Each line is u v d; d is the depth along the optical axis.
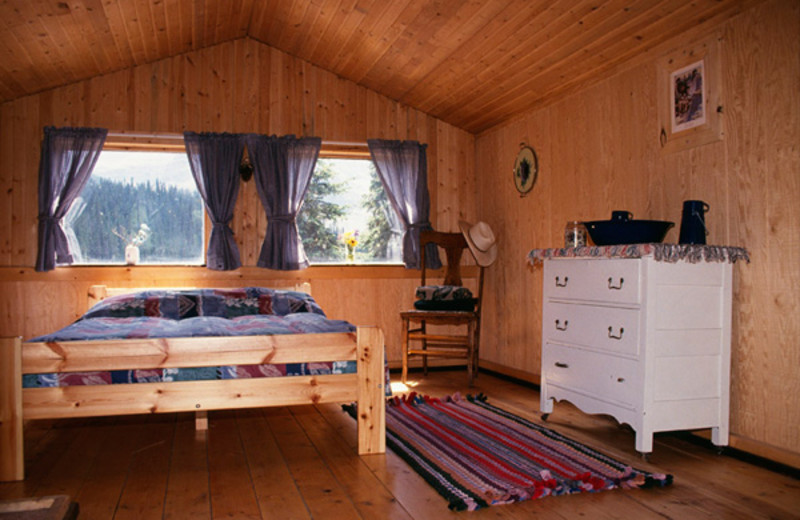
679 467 2.56
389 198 5.04
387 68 4.53
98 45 3.96
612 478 2.33
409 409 3.58
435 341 5.07
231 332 2.79
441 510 2.08
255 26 4.56
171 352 2.55
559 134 4.14
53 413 2.43
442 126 5.27
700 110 2.96
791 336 2.51
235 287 4.68
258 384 2.63
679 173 3.11
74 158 4.36
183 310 3.76
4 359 2.38
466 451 2.72
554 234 4.21
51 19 3.43
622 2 2.95
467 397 3.87
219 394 2.59
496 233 5.00
